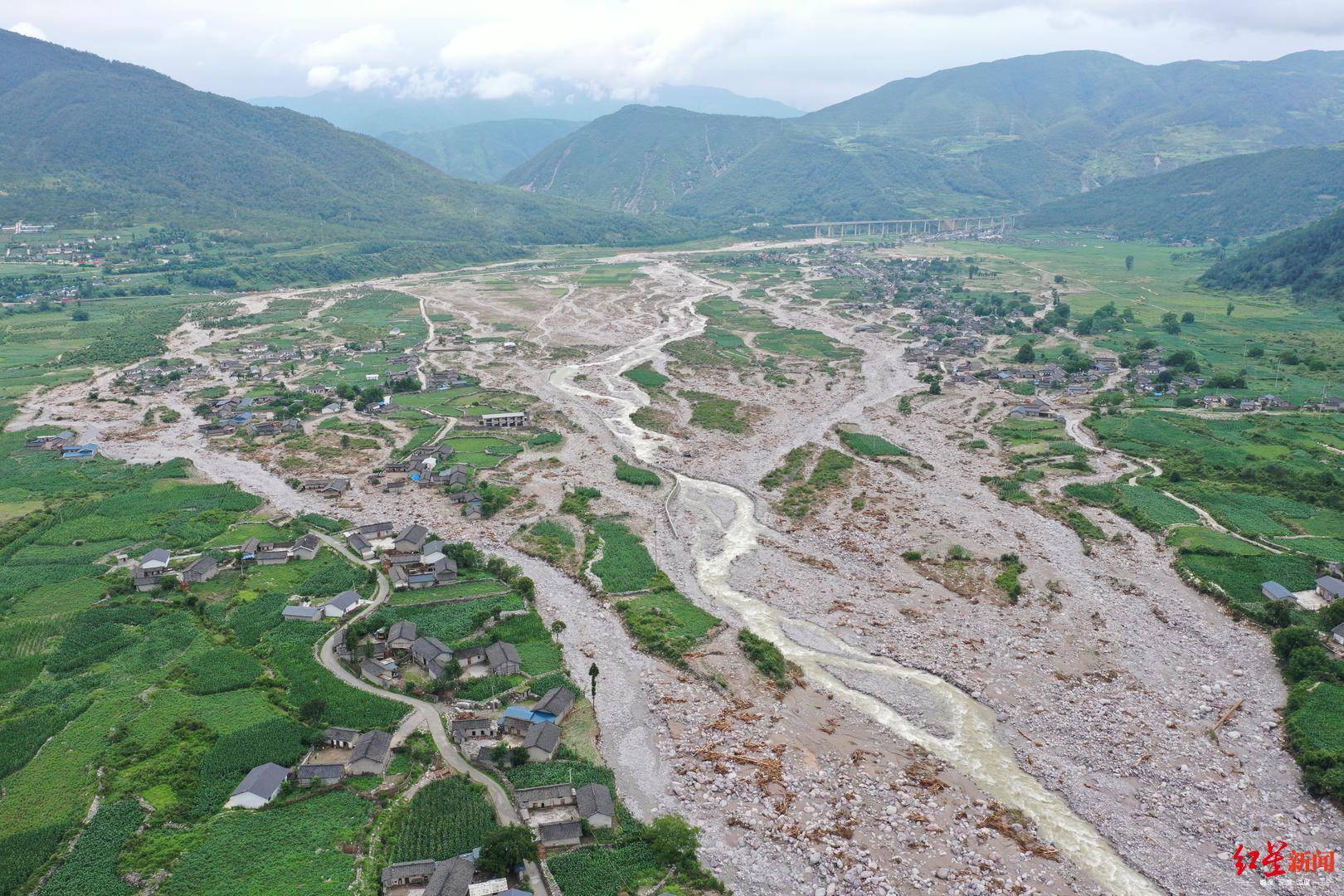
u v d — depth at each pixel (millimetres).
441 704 99375
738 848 79562
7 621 115250
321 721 94562
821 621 121688
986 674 108125
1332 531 145500
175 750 89125
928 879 76125
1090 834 82188
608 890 73312
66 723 94125
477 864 74562
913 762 91938
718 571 137125
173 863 74625
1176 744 94625
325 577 129125
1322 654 104375
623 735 95562
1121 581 132625
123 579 127000
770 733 96625
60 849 76125
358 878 73500
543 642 113188
